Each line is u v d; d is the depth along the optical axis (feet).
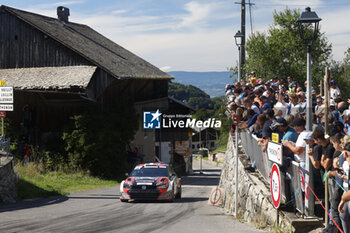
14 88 166.91
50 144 168.04
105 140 163.53
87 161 165.17
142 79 204.95
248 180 65.67
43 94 169.58
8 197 88.99
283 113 67.21
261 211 54.60
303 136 43.96
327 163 38.91
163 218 64.39
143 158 211.61
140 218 64.23
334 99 67.72
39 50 183.01
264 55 199.31
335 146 37.50
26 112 171.94
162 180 93.66
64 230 51.96
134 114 175.01
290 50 200.13
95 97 169.07
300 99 69.46
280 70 198.59
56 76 170.19
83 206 82.74
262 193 55.26
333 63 198.59
